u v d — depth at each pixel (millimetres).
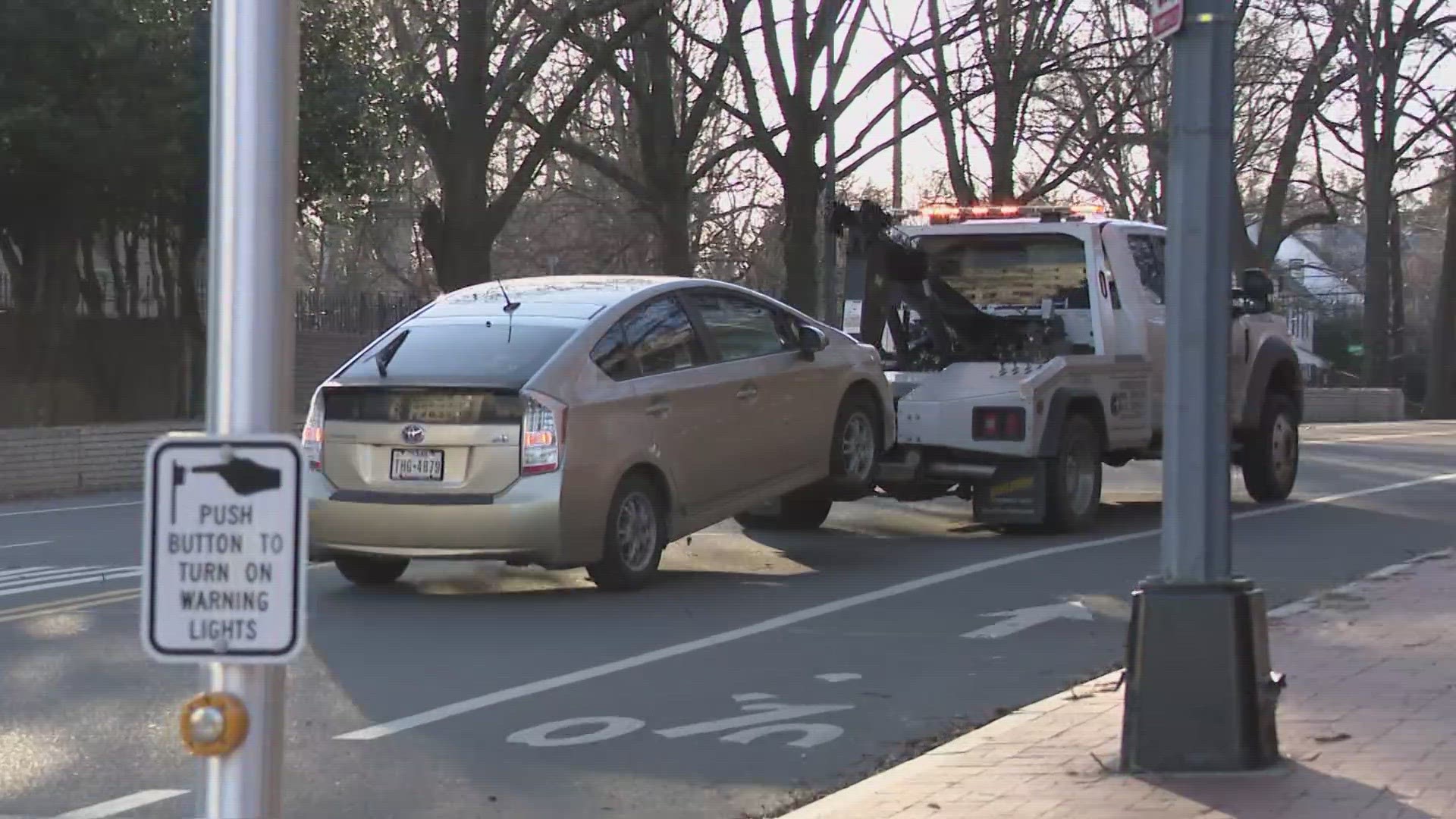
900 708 8172
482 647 9570
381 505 10789
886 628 10188
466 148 30703
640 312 11742
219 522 3506
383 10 29750
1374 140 49875
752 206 47875
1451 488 18297
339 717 7949
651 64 36438
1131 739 6559
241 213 3619
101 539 14789
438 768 7094
